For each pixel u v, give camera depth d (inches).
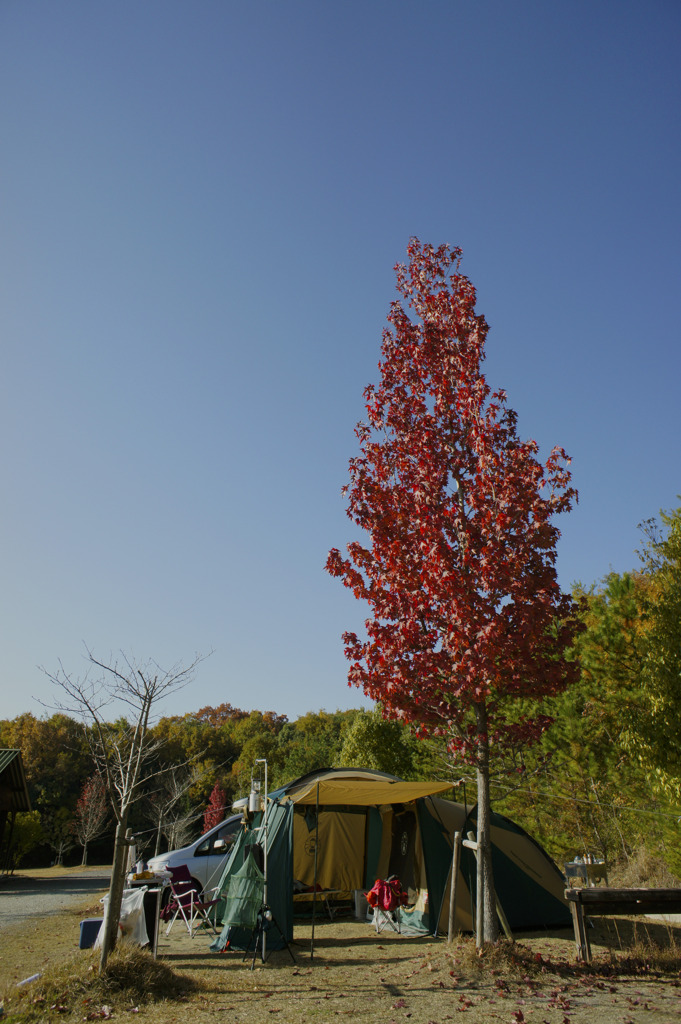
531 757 608.4
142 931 362.6
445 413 381.7
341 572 357.4
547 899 439.5
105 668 357.7
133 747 344.8
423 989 273.7
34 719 2031.3
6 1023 236.4
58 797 1882.4
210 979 304.3
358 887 535.8
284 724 3777.1
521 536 333.1
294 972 322.0
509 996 257.4
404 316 403.9
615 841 600.7
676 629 397.1
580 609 352.2
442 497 358.0
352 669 347.3
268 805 468.8
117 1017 242.1
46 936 438.6
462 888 430.3
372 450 379.9
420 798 464.4
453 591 318.7
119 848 303.6
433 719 339.9
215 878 519.2
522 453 342.3
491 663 302.0
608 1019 225.5
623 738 406.0
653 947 323.9
